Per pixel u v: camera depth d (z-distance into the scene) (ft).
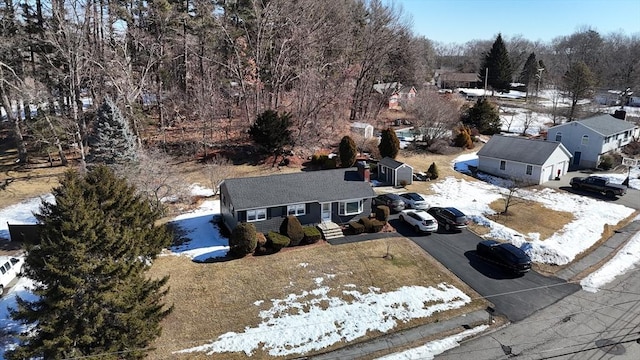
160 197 101.45
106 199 56.65
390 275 79.05
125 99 128.26
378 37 184.65
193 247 87.30
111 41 138.00
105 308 50.57
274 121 134.31
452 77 349.41
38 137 124.06
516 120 233.76
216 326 63.62
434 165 136.05
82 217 48.24
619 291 76.43
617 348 60.85
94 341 50.78
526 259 80.28
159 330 53.93
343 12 185.47
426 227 95.96
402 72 214.07
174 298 69.62
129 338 51.34
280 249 86.89
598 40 472.03
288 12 161.07
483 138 195.83
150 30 160.45
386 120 208.74
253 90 159.63
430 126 166.30
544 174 137.69
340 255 85.81
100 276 49.90
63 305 47.67
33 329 51.26
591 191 129.90
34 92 117.60
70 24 119.34
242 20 157.99
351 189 99.71
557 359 58.59
